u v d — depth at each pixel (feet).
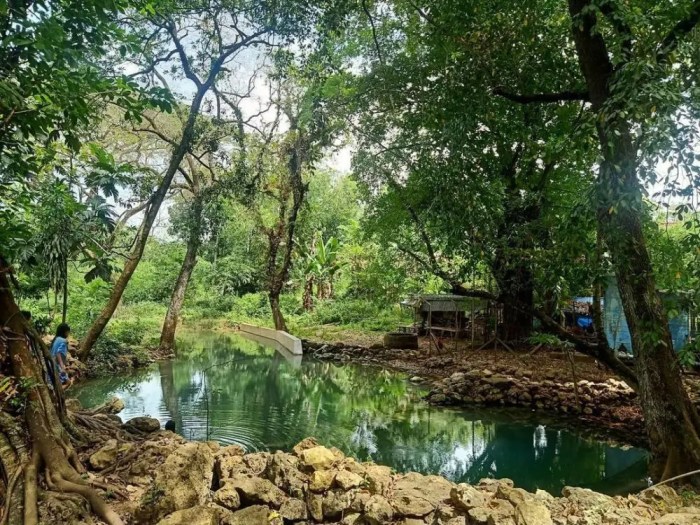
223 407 35.88
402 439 29.81
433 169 29.14
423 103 34.22
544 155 31.42
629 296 20.03
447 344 62.28
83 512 13.20
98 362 47.14
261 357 61.67
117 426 21.01
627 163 17.69
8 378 15.28
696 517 13.67
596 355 26.00
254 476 15.35
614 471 25.08
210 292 112.98
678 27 18.26
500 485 14.39
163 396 38.99
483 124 31.24
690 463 18.67
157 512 12.65
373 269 63.31
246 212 71.56
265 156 62.34
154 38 42.80
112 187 28.89
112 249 48.24
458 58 29.30
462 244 28.02
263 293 109.81
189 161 62.03
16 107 15.47
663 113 15.53
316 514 13.87
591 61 20.85
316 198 108.58
